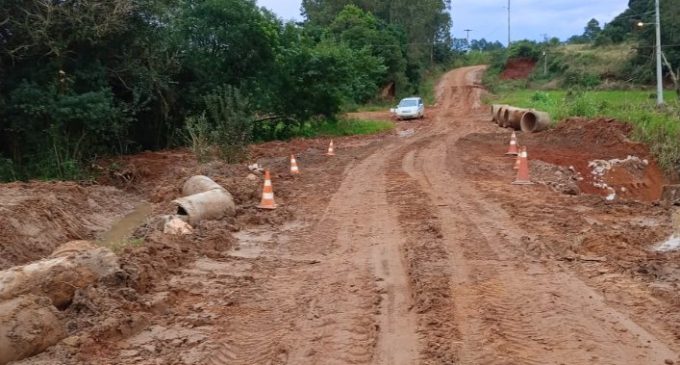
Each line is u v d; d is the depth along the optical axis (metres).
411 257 8.87
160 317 6.78
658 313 6.66
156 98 22.66
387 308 6.91
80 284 6.97
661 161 21.02
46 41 18.42
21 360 5.54
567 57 71.94
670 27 54.72
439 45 96.88
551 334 6.11
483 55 110.06
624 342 5.91
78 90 19.84
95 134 19.58
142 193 16.73
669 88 54.47
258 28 26.86
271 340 6.10
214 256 9.22
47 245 10.52
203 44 26.52
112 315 6.46
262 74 28.02
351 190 14.79
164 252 8.90
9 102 17.97
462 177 16.47
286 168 18.97
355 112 51.50
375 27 67.75
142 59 21.75
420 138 28.31
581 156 21.36
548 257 8.81
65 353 5.68
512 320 6.49
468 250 9.23
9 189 12.64
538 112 28.81
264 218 11.62
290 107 30.16
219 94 23.92
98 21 19.22
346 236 10.40
